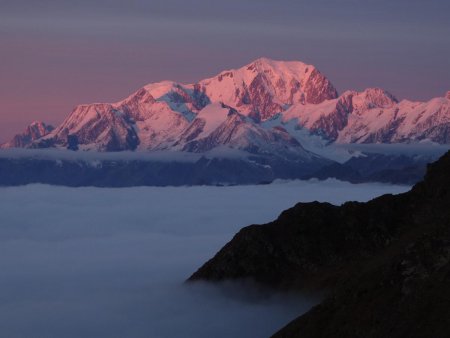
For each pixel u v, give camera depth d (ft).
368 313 380.58
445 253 369.50
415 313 351.67
